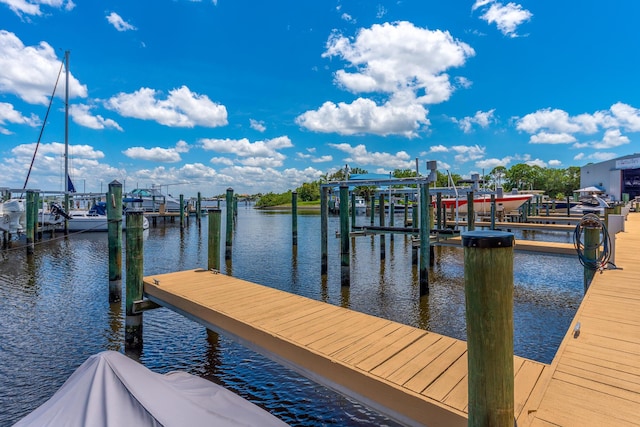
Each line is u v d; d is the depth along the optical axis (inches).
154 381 117.4
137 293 251.6
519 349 250.7
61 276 466.3
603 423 90.4
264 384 207.3
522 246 410.9
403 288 404.8
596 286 217.2
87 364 119.3
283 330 173.0
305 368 151.9
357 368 134.1
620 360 124.6
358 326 178.5
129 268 249.8
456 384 122.1
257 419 120.7
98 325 295.9
